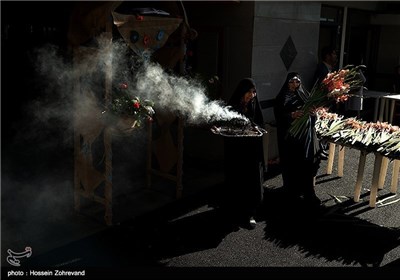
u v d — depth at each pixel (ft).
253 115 15.40
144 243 14.38
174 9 16.42
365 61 37.93
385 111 31.35
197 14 22.80
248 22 21.12
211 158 23.12
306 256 13.92
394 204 18.06
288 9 23.16
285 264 13.43
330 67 25.26
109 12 13.32
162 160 18.49
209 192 18.75
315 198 17.54
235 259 13.62
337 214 16.99
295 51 24.52
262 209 17.29
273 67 22.98
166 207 17.17
